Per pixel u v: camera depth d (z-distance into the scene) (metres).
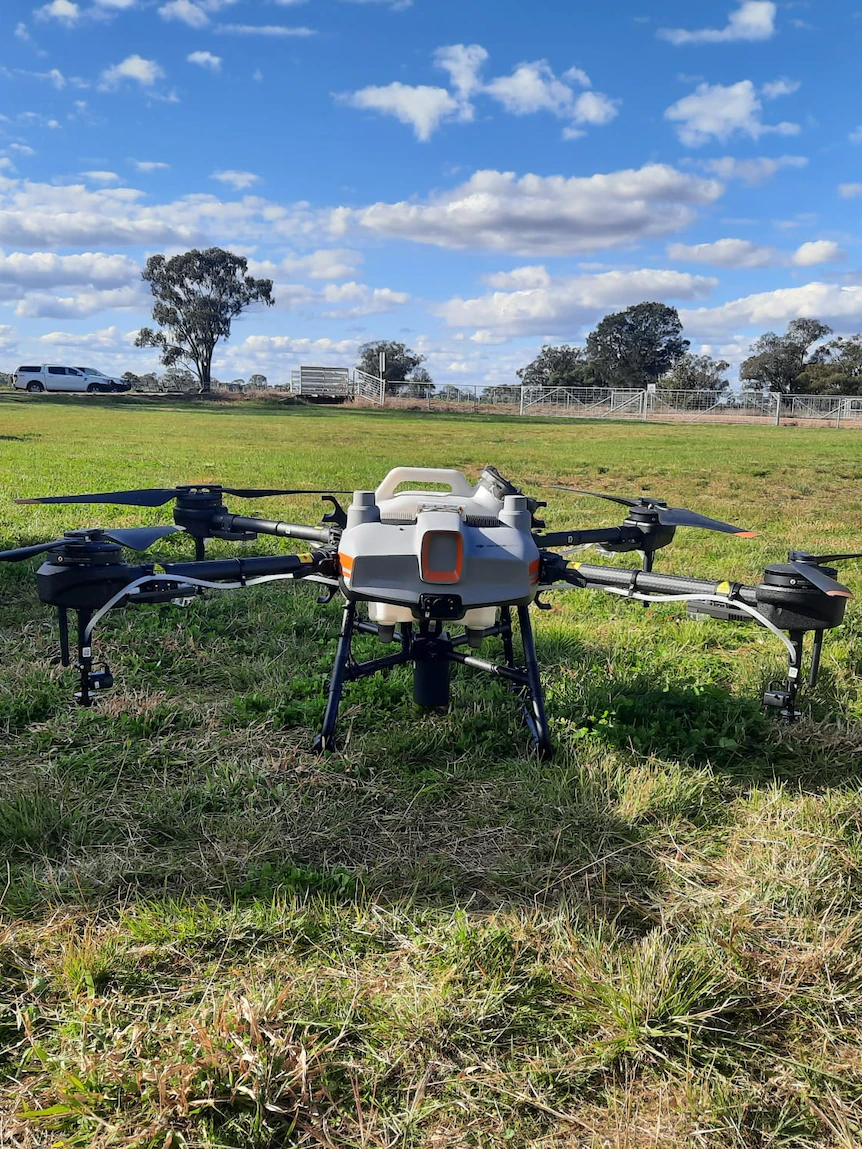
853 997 2.50
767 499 14.20
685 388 76.69
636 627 6.24
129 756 3.88
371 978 2.53
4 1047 2.27
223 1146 1.98
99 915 2.79
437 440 29.23
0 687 4.60
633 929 2.81
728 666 5.46
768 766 3.99
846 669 5.32
